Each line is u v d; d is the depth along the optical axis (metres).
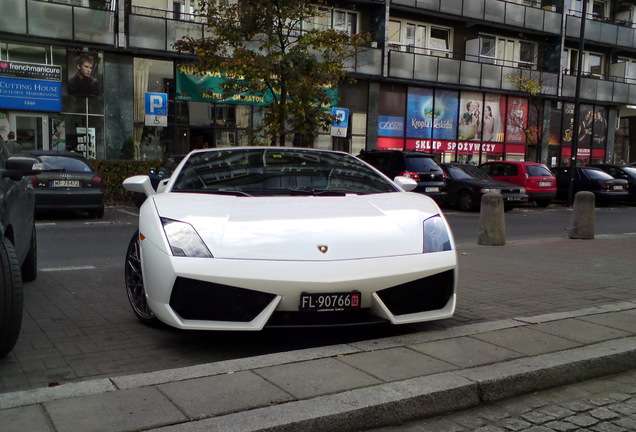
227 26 15.83
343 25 25.20
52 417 2.49
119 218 13.12
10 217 3.98
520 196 17.89
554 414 3.00
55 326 4.34
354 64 23.98
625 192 21.33
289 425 2.52
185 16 20.95
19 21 17.80
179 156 13.95
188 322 3.49
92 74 19.22
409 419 2.83
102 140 19.75
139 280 4.35
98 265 7.33
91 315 4.68
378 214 4.01
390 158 17.02
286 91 16.19
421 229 3.94
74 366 3.46
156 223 3.74
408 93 26.09
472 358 3.41
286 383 2.94
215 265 3.43
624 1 34.03
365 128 25.20
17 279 3.36
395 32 26.27
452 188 17.84
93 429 2.39
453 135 27.62
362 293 3.54
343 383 2.96
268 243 3.56
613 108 33.28
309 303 3.46
